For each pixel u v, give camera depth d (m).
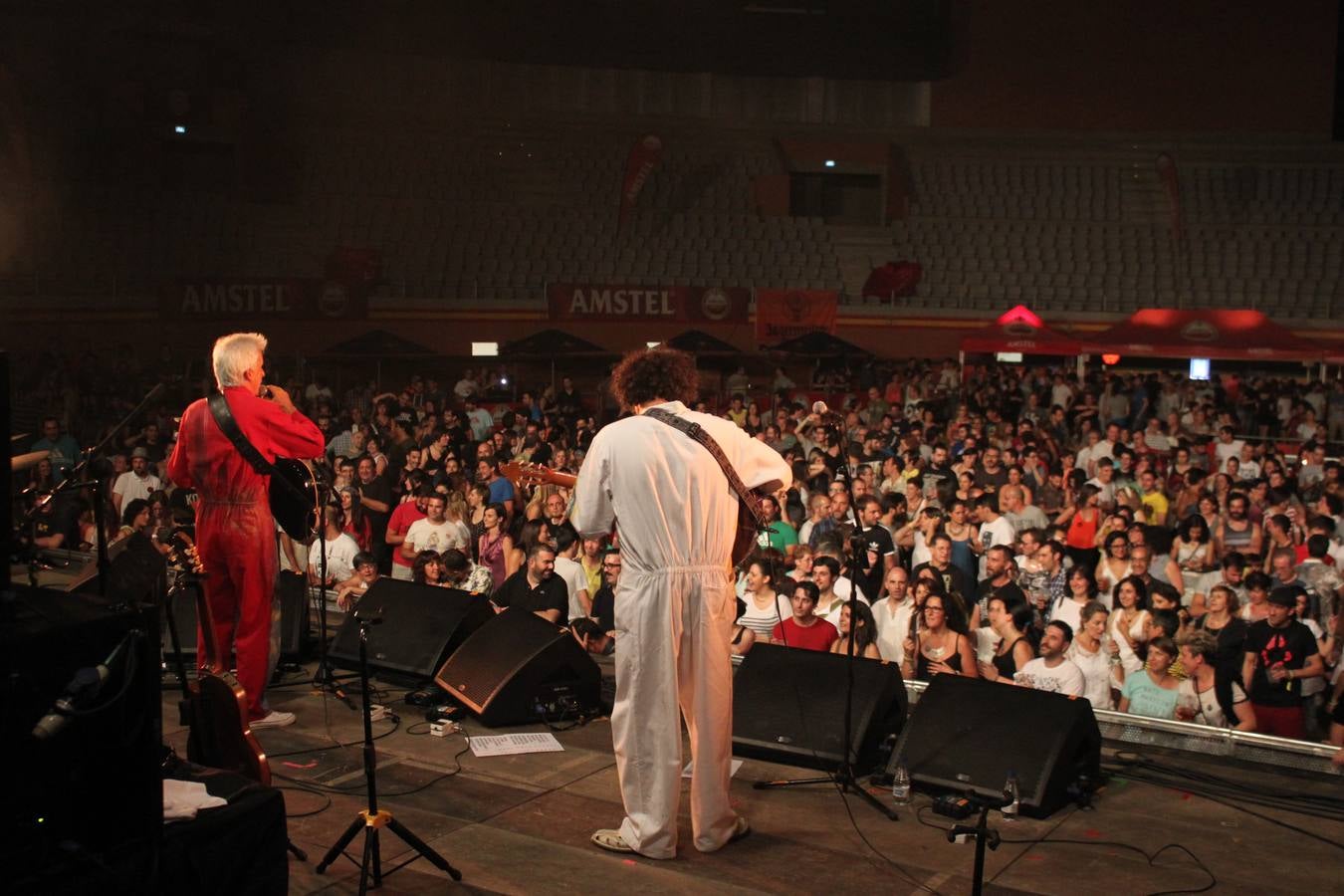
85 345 23.80
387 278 27.06
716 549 4.33
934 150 31.03
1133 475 12.00
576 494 4.44
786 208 30.45
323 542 5.98
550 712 5.75
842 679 5.30
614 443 4.32
